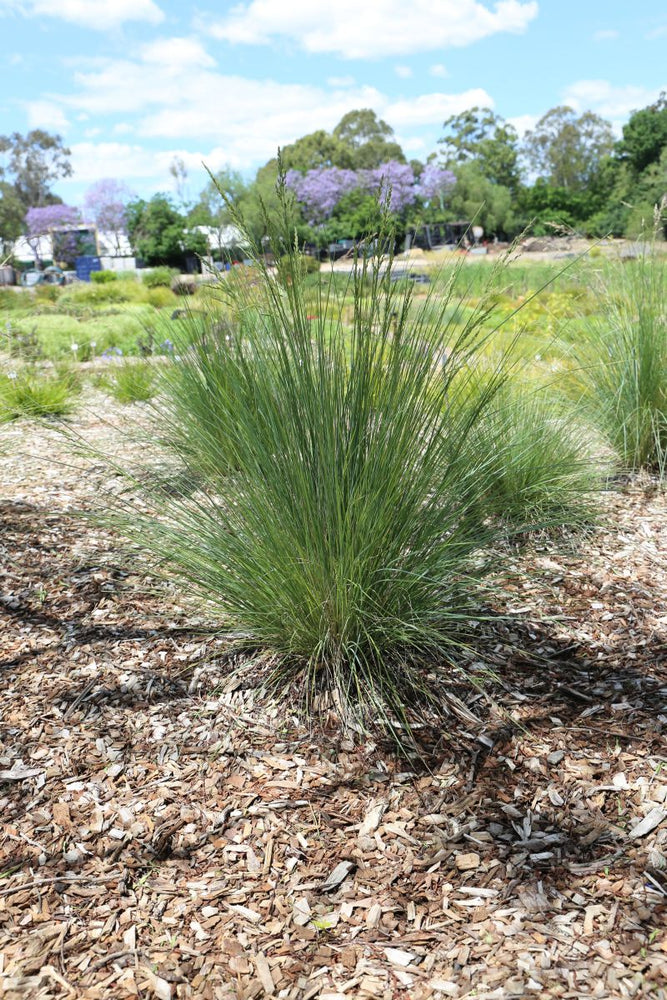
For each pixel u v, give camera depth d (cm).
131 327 1080
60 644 241
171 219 3506
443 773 188
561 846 165
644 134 4347
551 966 136
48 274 2722
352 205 3541
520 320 400
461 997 131
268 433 208
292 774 189
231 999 133
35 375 610
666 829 166
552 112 5734
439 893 155
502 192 3922
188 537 243
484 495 271
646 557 294
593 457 364
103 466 407
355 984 135
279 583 215
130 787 185
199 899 154
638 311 401
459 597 238
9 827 173
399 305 213
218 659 234
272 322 209
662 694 212
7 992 133
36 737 201
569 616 255
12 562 292
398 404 206
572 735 199
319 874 160
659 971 133
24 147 6506
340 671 219
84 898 155
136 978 137
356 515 203
